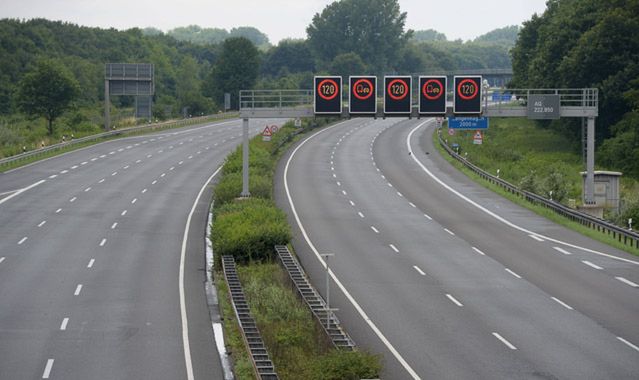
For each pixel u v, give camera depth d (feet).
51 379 146.92
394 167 474.49
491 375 148.36
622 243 278.87
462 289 215.31
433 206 353.72
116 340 171.42
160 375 150.30
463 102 320.50
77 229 292.81
